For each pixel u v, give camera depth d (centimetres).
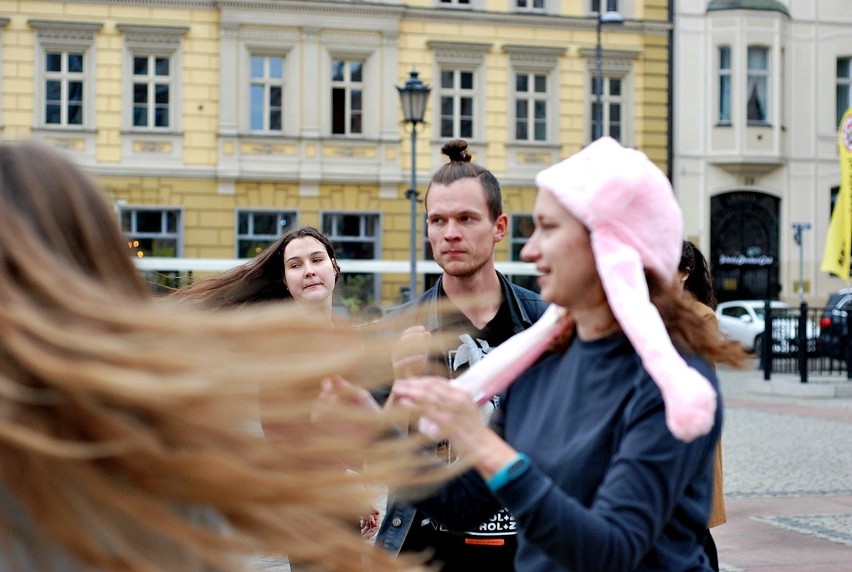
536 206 230
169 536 120
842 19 3644
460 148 416
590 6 3341
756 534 865
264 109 3109
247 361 124
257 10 3070
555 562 206
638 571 219
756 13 3488
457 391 202
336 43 3128
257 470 123
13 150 141
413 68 3186
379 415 136
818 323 2486
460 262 379
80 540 119
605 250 217
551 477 228
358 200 3173
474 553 335
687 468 212
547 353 245
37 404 118
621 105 3391
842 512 962
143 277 148
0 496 122
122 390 117
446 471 140
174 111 3055
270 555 126
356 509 130
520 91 3288
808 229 3600
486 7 3250
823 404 1959
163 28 3028
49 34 2989
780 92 3538
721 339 225
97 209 142
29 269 128
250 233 3117
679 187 3481
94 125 3019
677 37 3447
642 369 221
